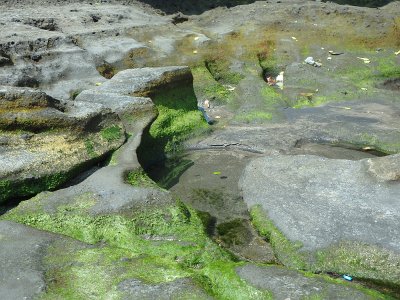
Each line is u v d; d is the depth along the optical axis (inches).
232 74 181.3
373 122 142.6
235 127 141.2
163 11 229.8
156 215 85.7
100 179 93.4
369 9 224.8
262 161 110.1
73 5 213.2
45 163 92.7
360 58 194.7
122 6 216.2
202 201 102.5
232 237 89.7
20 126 96.2
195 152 128.5
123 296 64.9
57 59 151.2
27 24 173.9
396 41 206.5
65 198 88.5
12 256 73.1
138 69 139.0
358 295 65.8
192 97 141.9
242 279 69.5
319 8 221.3
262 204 95.7
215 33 201.3
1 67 141.7
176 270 70.9
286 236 86.1
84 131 102.5
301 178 101.1
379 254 79.9
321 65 188.4
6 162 89.8
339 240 82.9
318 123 141.9
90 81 148.9
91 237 81.2
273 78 186.4
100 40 174.9
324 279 69.5
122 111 117.2
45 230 81.2
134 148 106.4
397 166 97.5
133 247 79.4
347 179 98.8
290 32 209.3
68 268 71.1
